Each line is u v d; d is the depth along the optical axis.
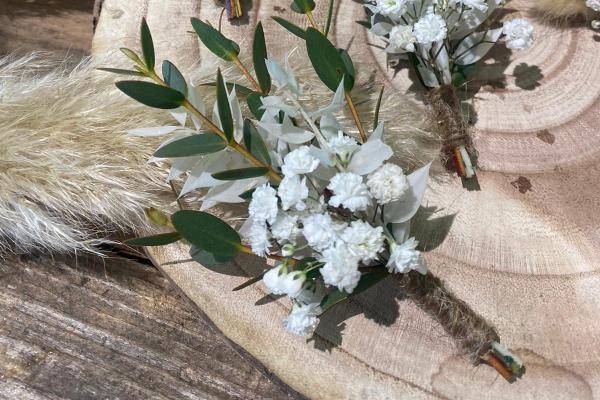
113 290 0.34
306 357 0.31
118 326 0.33
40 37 0.43
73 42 0.43
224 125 0.28
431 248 0.32
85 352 0.33
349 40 0.35
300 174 0.29
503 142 0.33
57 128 0.34
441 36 0.31
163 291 0.34
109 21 0.36
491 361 0.30
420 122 0.33
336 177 0.28
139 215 0.33
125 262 0.34
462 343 0.30
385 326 0.31
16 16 0.43
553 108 0.33
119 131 0.33
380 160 0.28
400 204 0.30
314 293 0.30
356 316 0.31
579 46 0.34
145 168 0.33
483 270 0.31
